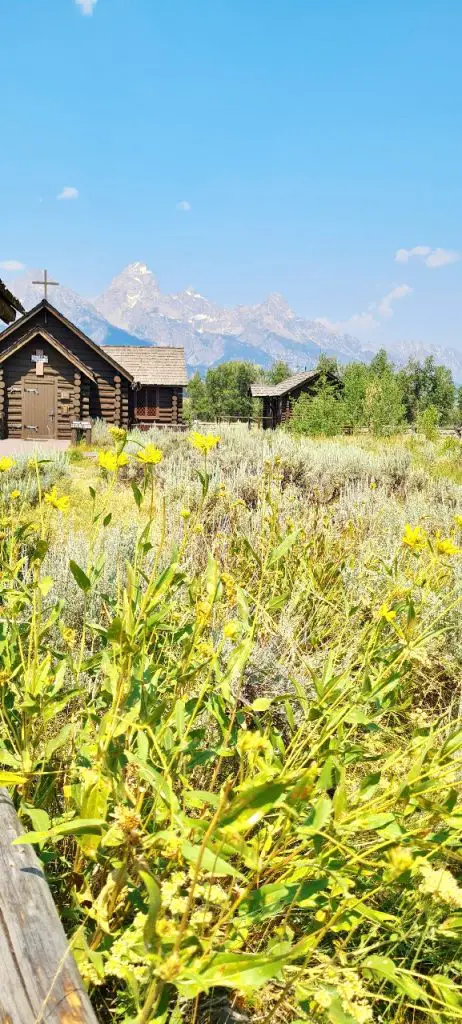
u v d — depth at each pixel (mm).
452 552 2193
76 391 23672
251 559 3643
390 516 5992
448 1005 1146
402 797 1309
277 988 1525
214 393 87000
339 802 1275
